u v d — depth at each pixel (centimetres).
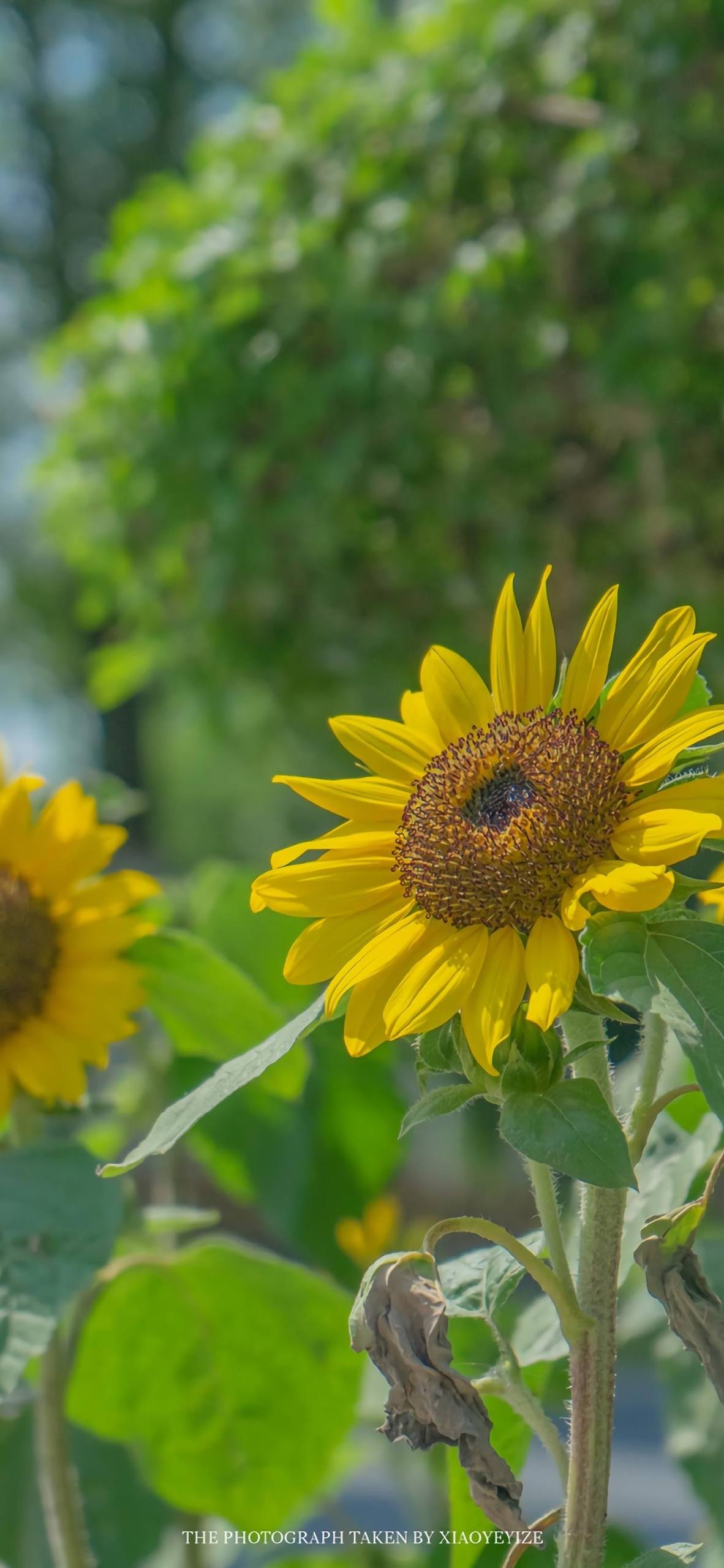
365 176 244
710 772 92
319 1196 148
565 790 89
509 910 89
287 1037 90
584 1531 87
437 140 235
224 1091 89
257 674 276
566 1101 85
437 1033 90
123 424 264
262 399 252
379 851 93
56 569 882
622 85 219
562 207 222
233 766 450
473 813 91
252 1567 150
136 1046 137
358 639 267
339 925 92
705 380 229
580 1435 88
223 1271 118
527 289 232
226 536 256
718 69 213
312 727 287
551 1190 89
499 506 247
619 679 92
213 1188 472
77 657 914
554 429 242
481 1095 88
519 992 87
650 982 84
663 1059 91
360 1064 146
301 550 259
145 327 255
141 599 282
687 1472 118
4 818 115
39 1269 96
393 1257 87
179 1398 121
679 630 92
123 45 959
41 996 113
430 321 234
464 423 245
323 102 250
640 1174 106
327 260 243
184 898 152
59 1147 101
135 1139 160
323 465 247
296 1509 128
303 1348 120
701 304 225
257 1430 122
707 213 217
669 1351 122
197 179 280
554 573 251
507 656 95
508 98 230
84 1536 109
